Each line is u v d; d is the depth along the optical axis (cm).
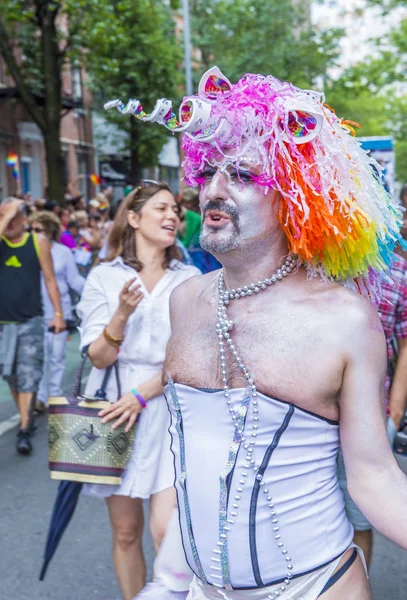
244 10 2991
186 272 315
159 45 2489
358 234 169
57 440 297
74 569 404
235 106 164
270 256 174
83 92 2930
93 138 3089
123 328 297
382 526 165
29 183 2577
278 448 165
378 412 164
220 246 171
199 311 181
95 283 313
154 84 2525
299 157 165
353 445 165
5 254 612
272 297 172
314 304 167
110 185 3114
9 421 702
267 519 168
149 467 298
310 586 171
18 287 608
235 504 168
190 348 178
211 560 175
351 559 176
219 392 169
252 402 166
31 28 2059
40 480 542
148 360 303
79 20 1816
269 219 171
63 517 307
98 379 310
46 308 721
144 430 298
